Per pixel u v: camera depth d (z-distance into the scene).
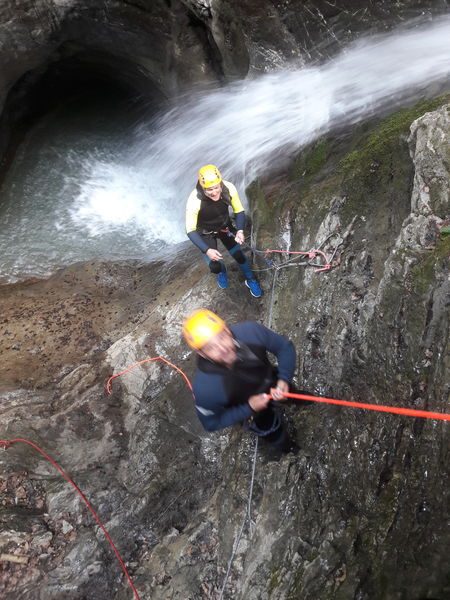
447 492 2.79
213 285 5.57
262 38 6.04
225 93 7.65
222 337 2.81
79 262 7.73
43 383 5.60
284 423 4.00
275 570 3.42
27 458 4.73
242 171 7.02
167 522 4.22
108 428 4.95
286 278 5.02
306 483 3.71
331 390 4.04
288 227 5.09
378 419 3.46
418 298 3.38
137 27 7.99
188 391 4.92
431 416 2.45
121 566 4.01
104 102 11.01
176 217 9.02
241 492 4.01
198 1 6.48
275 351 3.16
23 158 10.03
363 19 5.36
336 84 5.63
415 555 2.80
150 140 10.20
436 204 3.56
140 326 5.77
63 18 8.18
